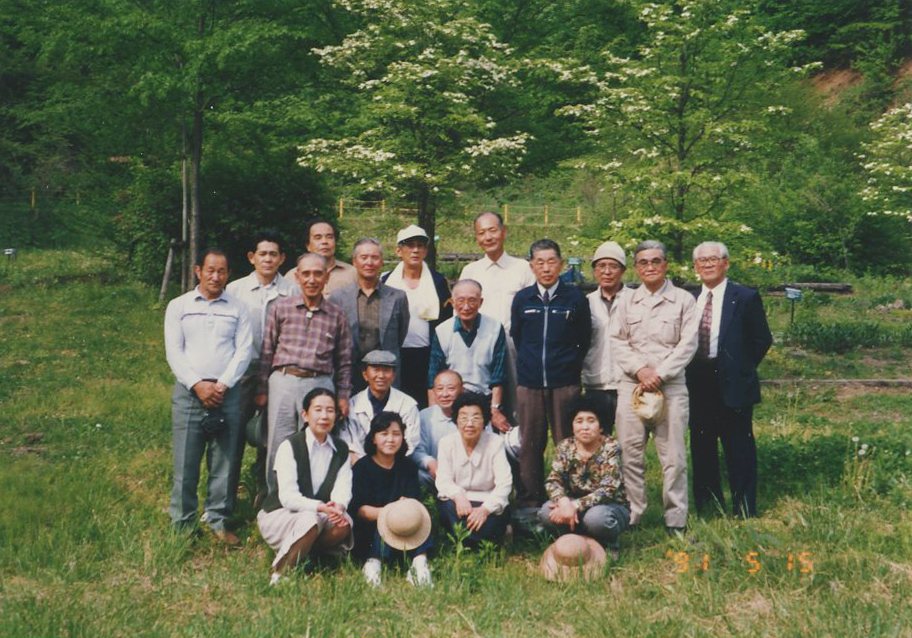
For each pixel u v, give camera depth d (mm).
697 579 5141
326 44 15812
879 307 18266
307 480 5453
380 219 25828
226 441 5941
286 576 5199
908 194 18312
